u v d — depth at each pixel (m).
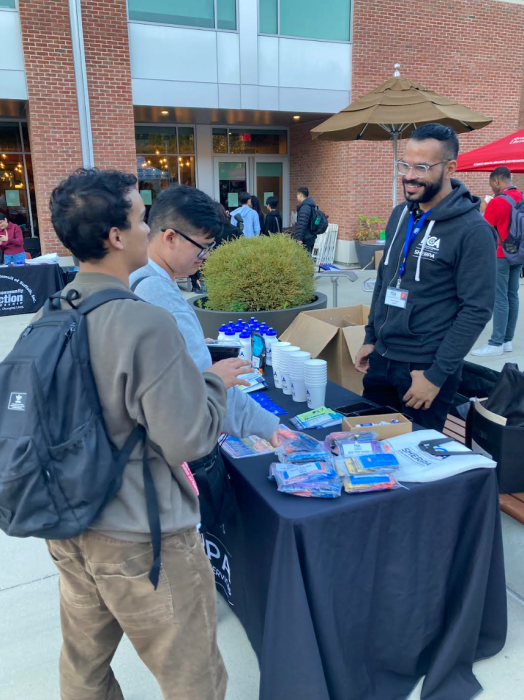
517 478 2.64
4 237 7.73
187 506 1.20
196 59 10.07
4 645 2.04
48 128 9.35
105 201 1.09
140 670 1.91
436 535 1.65
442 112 5.29
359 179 11.55
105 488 1.05
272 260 3.87
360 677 1.67
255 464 1.75
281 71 10.69
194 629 1.21
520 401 2.56
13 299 7.55
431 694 1.70
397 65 5.78
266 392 2.39
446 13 11.47
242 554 1.79
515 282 5.13
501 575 1.80
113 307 1.06
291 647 1.46
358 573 1.56
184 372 1.07
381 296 2.42
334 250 12.15
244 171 13.31
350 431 1.80
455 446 1.76
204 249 1.63
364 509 1.51
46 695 1.81
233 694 1.77
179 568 1.17
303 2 10.57
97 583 1.15
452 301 2.19
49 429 0.99
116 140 9.80
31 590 2.36
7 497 0.99
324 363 2.12
